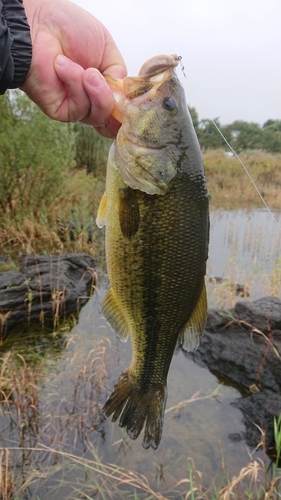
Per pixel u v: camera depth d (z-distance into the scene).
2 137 1.64
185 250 0.35
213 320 0.97
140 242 0.35
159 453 0.65
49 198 1.87
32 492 0.56
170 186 0.34
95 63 0.38
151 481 0.60
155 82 0.34
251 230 2.08
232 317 0.94
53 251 1.51
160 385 0.40
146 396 0.40
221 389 0.82
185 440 0.68
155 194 0.34
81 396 0.75
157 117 0.34
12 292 1.02
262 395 0.77
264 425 0.70
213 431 0.70
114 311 0.39
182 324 0.38
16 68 0.32
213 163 4.02
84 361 0.84
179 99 0.35
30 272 1.13
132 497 0.57
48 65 0.34
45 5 0.35
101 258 1.59
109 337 0.98
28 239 1.51
